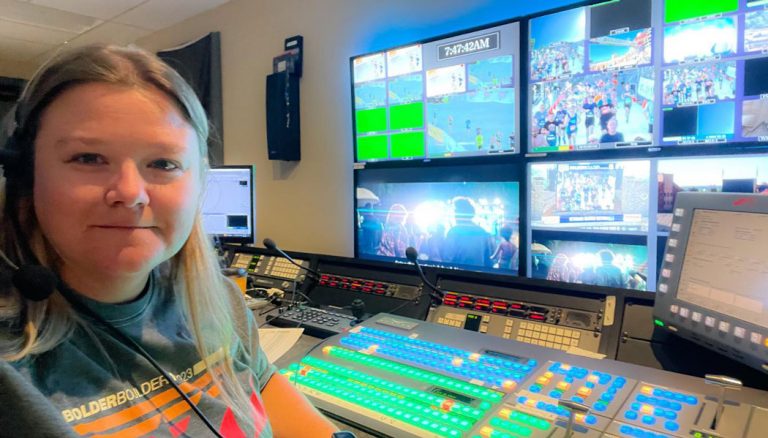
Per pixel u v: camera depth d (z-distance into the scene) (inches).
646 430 30.2
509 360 41.3
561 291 49.4
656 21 51.3
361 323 51.8
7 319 21.2
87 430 21.9
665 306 40.8
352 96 78.6
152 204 22.9
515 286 52.4
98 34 134.5
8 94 24.4
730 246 36.7
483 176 65.7
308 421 33.4
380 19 79.7
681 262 40.4
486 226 66.0
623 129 54.5
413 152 72.1
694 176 51.1
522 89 60.8
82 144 20.9
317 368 42.4
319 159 91.1
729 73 47.9
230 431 27.7
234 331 33.7
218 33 110.3
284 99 91.3
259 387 34.8
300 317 58.1
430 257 71.9
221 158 111.4
